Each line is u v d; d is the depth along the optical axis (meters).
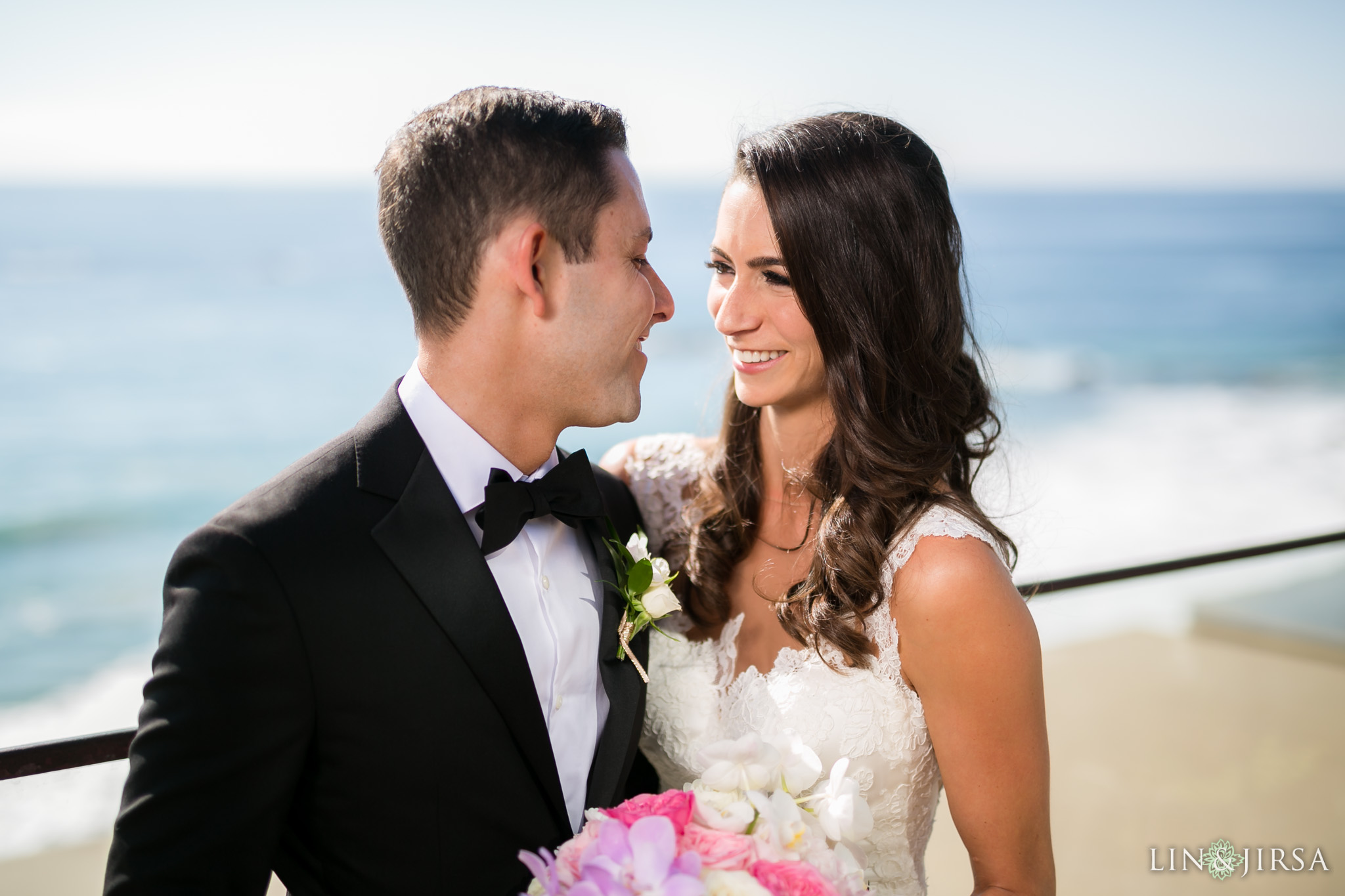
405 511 1.34
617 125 1.48
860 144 1.69
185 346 18.91
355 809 1.31
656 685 1.86
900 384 1.72
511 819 1.36
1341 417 15.57
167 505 12.41
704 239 33.91
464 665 1.33
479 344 1.41
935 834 2.31
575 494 1.47
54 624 9.48
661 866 1.08
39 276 25.86
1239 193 58.53
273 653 1.22
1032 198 55.22
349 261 29.64
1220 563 2.78
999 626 1.54
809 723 1.65
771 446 1.95
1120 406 17.06
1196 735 3.55
